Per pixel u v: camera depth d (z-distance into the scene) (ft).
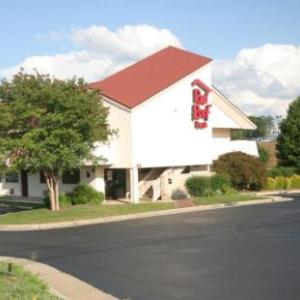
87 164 95.30
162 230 64.08
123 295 33.32
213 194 108.06
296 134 153.79
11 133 83.66
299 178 138.82
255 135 290.97
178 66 113.70
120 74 118.32
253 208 89.45
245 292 32.96
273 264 41.45
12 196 124.77
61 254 49.57
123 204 94.27
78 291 34.58
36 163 82.02
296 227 63.72
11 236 65.26
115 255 47.78
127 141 100.22
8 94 83.41
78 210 84.69
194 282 36.11
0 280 34.63
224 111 127.34
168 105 106.11
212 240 54.90
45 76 84.07
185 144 109.40
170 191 108.58
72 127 83.35
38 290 32.27
